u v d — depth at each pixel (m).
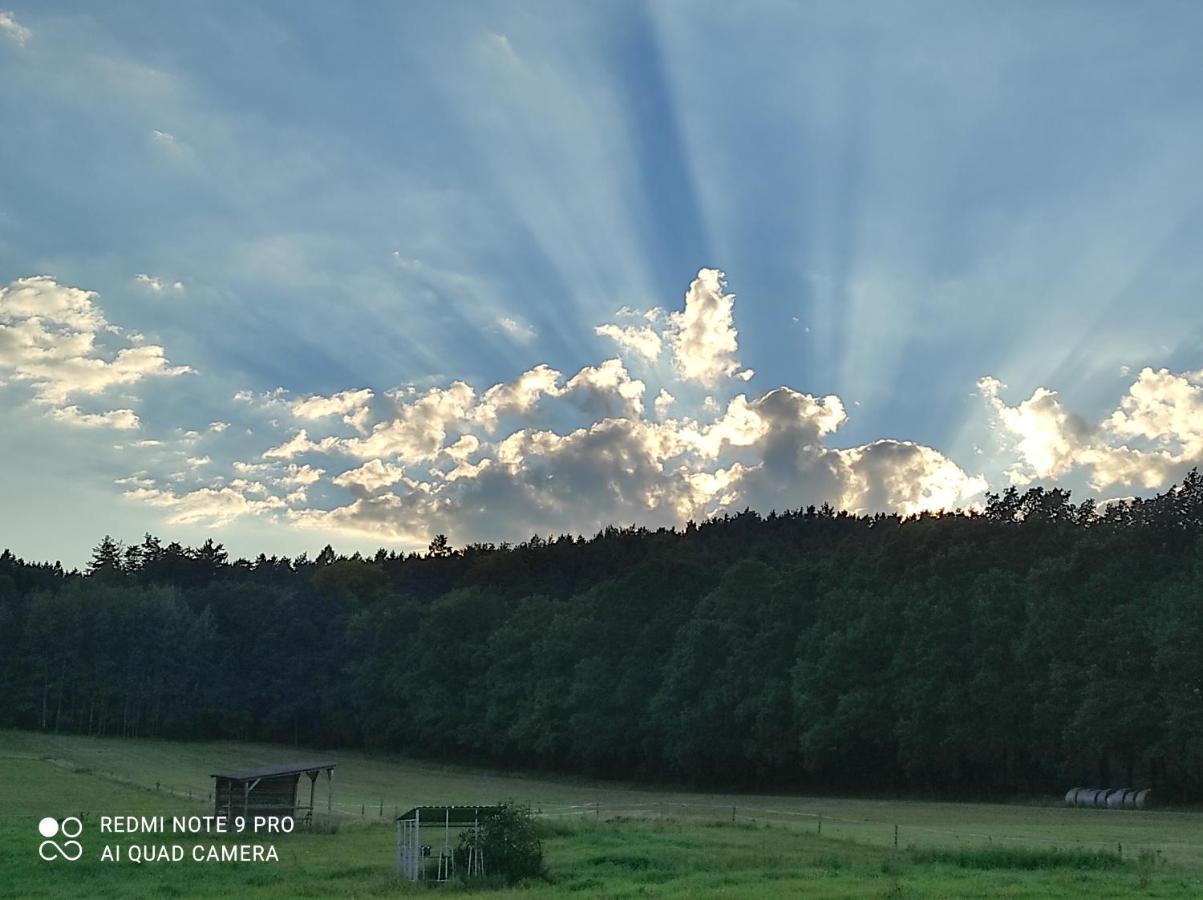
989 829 60.56
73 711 164.38
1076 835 55.62
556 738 124.62
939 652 94.19
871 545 142.25
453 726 140.62
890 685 97.69
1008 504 129.38
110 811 67.62
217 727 166.62
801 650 106.12
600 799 98.81
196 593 182.75
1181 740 79.56
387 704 151.75
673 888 33.78
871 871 38.59
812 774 109.69
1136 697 82.31
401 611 156.12
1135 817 72.62
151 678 162.25
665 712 114.25
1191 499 108.62
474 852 37.81
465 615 147.62
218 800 58.34
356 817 67.69
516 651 136.12
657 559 137.75
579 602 137.12
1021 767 99.19
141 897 34.00
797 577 111.81
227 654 167.12
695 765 110.75
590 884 35.84
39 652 161.50
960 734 91.19
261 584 194.62
